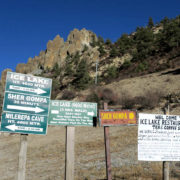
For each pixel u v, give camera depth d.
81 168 11.72
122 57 75.94
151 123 6.43
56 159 15.48
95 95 37.47
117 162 11.98
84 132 25.09
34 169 13.18
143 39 86.56
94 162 12.82
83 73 62.47
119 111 6.72
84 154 15.62
